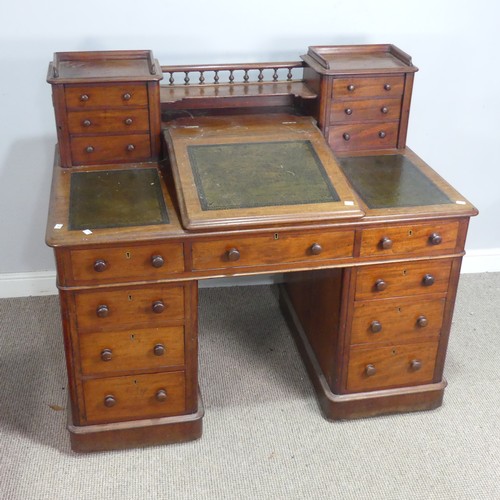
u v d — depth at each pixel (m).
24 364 3.05
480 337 3.30
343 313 2.58
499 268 3.79
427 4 3.14
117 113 2.62
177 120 2.79
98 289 2.33
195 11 3.02
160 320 2.44
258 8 3.05
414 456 2.62
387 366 2.73
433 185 2.64
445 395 2.93
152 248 2.29
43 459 2.57
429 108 3.38
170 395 2.58
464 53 3.27
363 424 2.77
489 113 3.43
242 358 3.13
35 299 3.49
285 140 2.65
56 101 2.56
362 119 2.86
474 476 2.54
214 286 3.62
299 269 2.44
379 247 2.46
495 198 3.66
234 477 2.52
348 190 2.44
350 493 2.46
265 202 2.36
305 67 2.95
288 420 2.78
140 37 3.04
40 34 2.97
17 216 3.34
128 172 2.65
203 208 2.31
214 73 3.13
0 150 3.18
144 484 2.48
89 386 2.50
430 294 2.61
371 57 2.95
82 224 2.29
